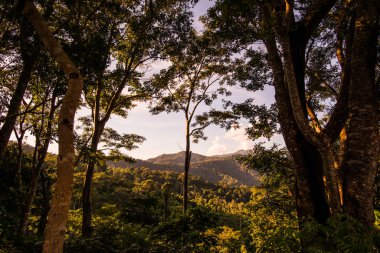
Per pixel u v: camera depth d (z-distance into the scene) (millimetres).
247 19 8953
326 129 5473
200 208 5656
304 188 5355
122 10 11180
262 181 14742
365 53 4500
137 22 12859
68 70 4289
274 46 6750
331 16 10234
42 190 15219
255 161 12680
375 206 7332
